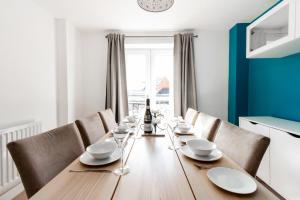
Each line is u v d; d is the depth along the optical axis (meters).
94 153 0.97
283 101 2.23
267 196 0.68
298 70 2.02
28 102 2.15
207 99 3.33
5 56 1.83
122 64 3.26
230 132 1.24
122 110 3.28
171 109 3.57
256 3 2.26
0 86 1.78
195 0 2.19
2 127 1.81
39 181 0.89
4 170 1.72
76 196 0.68
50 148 1.04
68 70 2.84
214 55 3.29
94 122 1.77
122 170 0.89
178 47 3.17
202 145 1.17
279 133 1.74
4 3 1.81
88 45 3.33
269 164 1.88
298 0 1.48
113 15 2.63
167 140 1.42
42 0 2.20
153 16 2.66
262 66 2.59
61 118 2.82
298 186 1.54
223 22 2.88
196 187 0.74
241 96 2.94
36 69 2.29
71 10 2.47
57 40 2.76
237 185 0.75
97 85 3.36
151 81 3.59
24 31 2.08
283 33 1.72
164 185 0.76
